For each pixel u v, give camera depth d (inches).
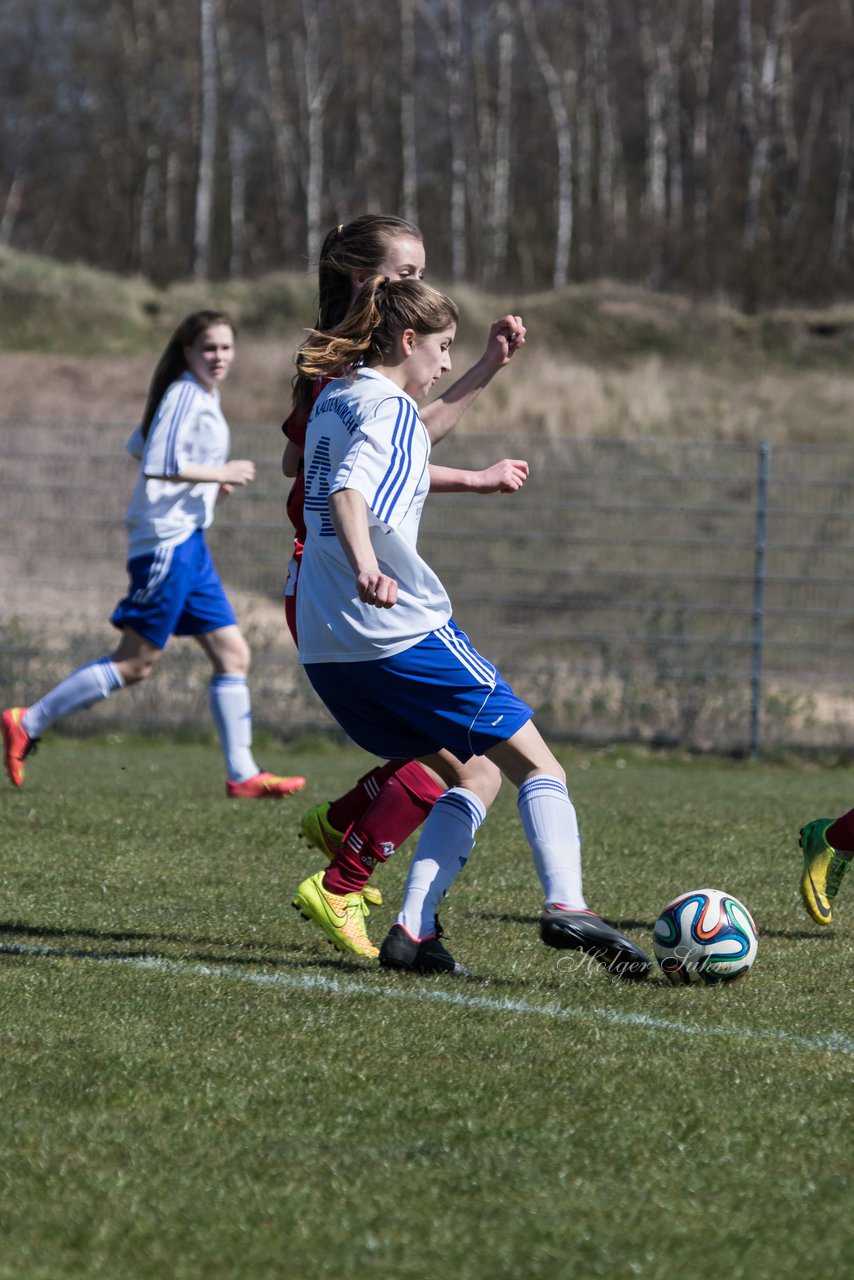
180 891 726.5
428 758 586.9
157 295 4315.9
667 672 1667.1
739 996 540.1
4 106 7081.7
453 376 3627.0
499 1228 316.5
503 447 2790.4
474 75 6628.9
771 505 2704.2
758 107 6427.2
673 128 6387.8
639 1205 330.6
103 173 6899.6
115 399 3430.1
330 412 534.9
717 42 6619.1
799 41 6638.8
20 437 2792.8
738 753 1653.5
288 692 1673.2
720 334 4192.9
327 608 532.7
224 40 6323.8
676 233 5984.3
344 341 539.8
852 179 6599.4
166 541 978.1
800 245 5782.5
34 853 815.7
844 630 2253.9
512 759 546.6
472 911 703.1
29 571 1990.7
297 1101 398.3
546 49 6560.0
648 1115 392.5
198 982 530.3
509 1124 382.6
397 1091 408.8
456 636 534.6
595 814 1063.6
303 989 524.1
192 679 1662.2
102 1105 390.9
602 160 6535.4
